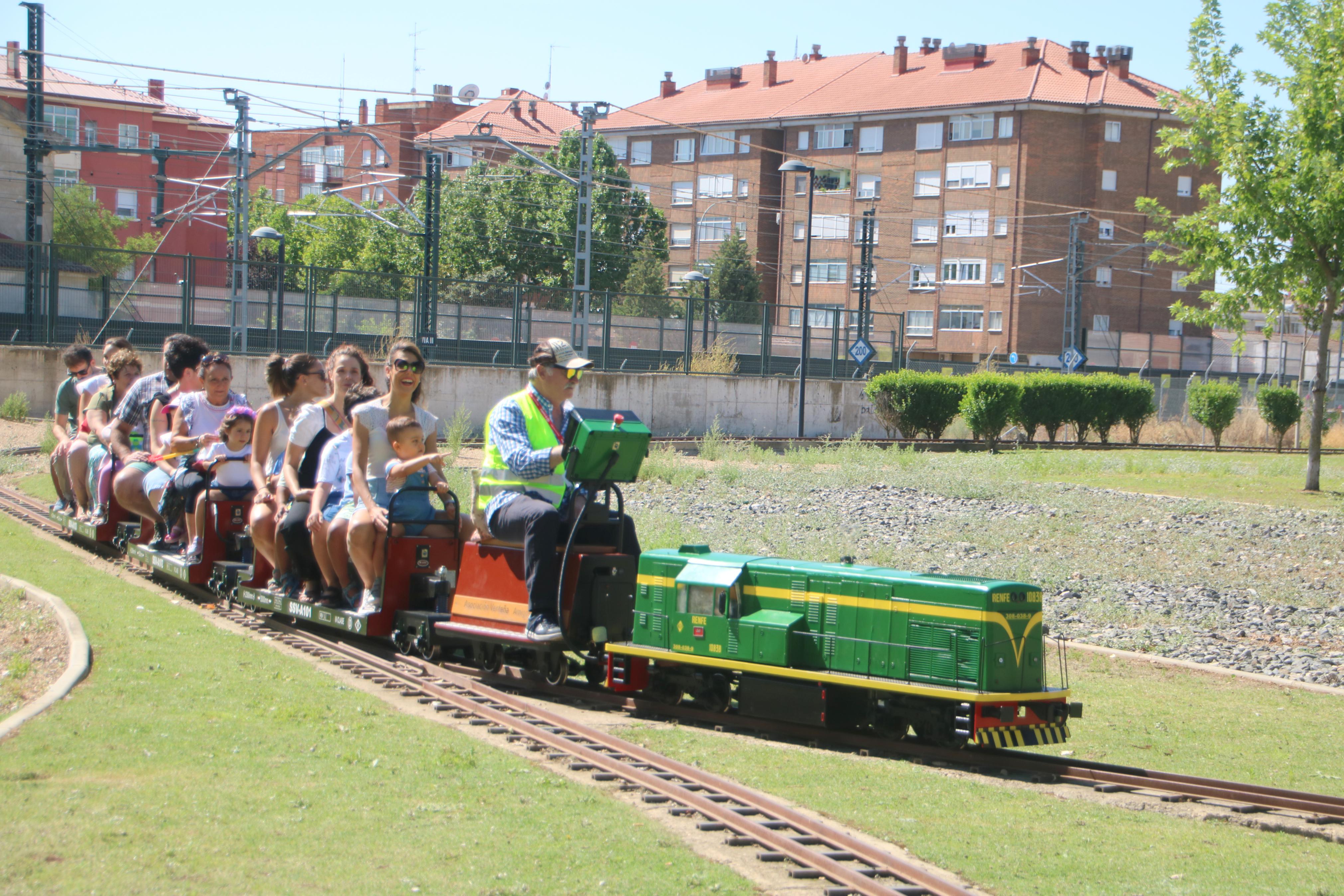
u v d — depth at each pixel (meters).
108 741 6.74
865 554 17.75
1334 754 8.62
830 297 89.50
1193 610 14.99
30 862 4.93
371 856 5.26
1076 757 8.29
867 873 5.43
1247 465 34.53
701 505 21.97
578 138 74.00
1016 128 81.06
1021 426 43.25
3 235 54.34
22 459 24.94
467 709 8.46
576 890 5.02
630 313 44.28
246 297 35.44
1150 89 83.00
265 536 11.32
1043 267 81.62
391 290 38.66
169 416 13.99
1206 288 85.44
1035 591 8.00
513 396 9.42
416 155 106.31
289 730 7.31
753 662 8.34
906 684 7.76
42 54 37.47
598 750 7.51
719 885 5.16
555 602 8.99
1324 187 24.53
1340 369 68.19
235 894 4.73
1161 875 5.70
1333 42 24.56
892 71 90.69
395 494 10.25
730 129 92.19
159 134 92.00
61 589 11.62
